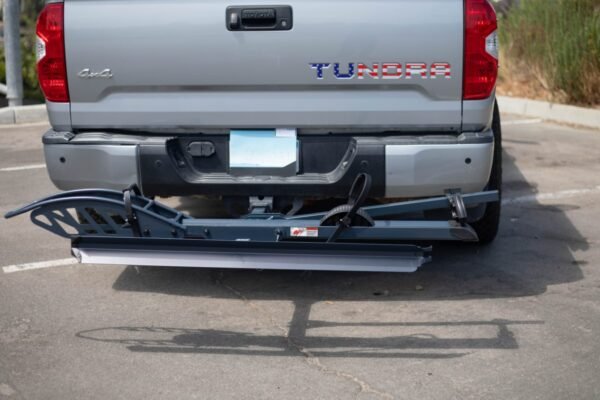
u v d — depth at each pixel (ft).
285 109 15.20
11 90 35.35
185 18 14.99
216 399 12.21
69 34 15.24
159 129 15.58
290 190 15.38
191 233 14.67
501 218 21.06
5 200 23.13
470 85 14.96
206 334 14.47
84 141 15.47
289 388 12.51
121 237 13.99
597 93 33.65
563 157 27.55
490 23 14.79
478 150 15.05
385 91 15.07
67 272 17.53
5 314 15.35
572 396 12.21
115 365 13.32
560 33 34.73
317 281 16.97
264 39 14.93
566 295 16.06
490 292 16.26
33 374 13.01
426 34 14.79
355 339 14.20
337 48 14.87
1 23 50.14
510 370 13.01
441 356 13.51
